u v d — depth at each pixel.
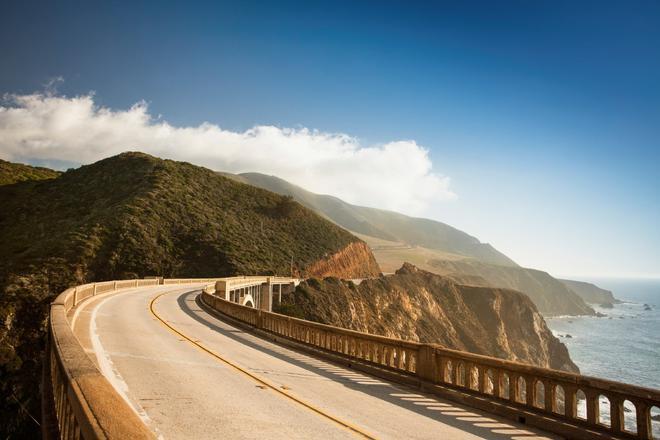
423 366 10.84
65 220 90.88
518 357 126.19
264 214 125.81
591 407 7.60
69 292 18.36
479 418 8.68
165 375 10.16
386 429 7.52
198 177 125.50
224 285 45.34
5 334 44.47
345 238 138.62
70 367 4.22
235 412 7.73
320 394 9.58
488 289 138.12
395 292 114.06
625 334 161.38
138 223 88.00
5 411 35.19
